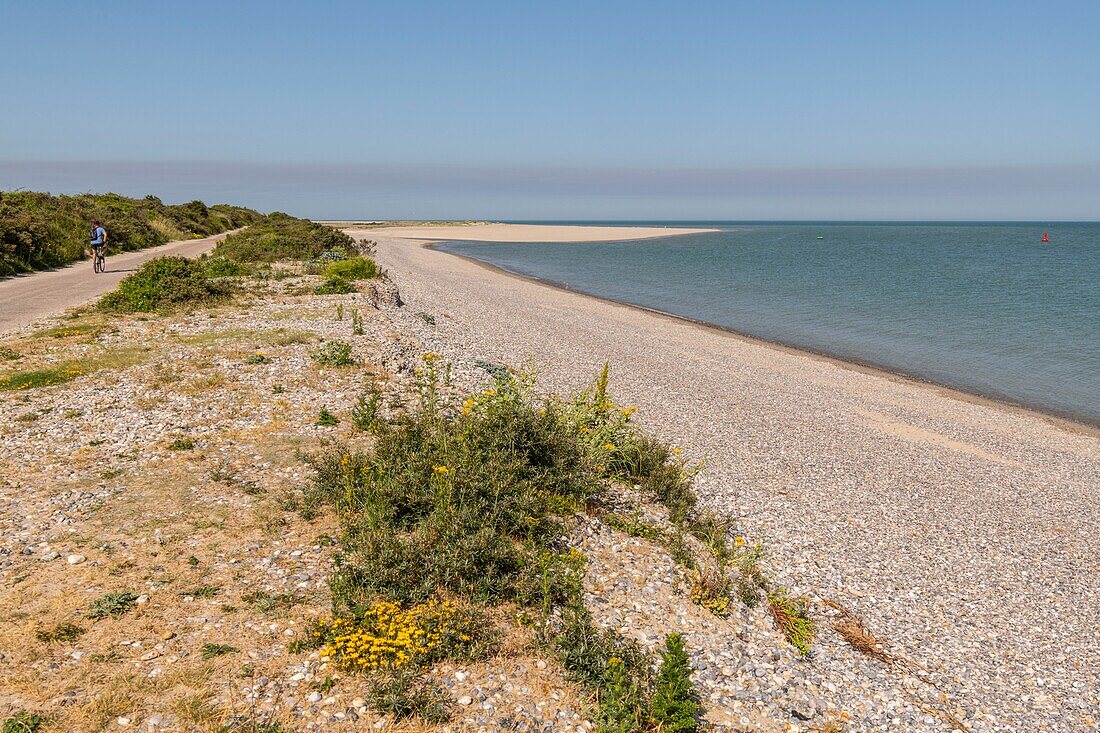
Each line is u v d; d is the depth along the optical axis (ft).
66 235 117.70
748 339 110.32
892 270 241.55
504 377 51.78
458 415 39.86
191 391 42.68
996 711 25.40
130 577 22.50
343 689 18.54
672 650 20.45
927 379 86.69
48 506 27.17
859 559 36.88
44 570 22.53
